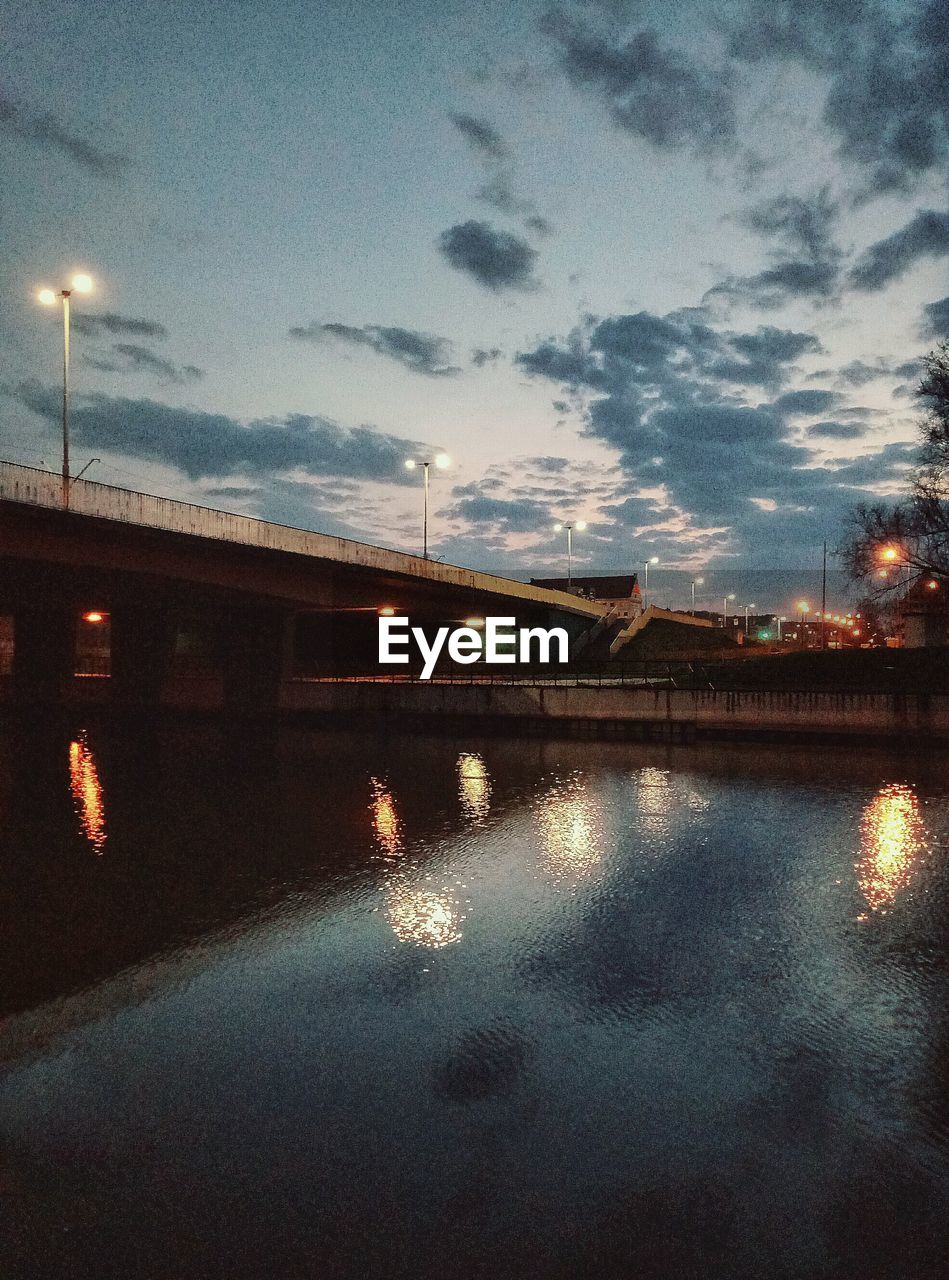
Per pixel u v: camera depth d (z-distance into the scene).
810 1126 6.82
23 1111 7.17
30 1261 5.39
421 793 23.52
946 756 30.81
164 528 32.53
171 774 27.16
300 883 14.40
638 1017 8.95
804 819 19.59
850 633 108.31
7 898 13.60
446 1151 6.50
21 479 27.39
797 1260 5.32
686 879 14.48
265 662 47.06
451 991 9.70
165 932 11.93
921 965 10.41
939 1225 5.64
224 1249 5.48
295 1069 7.86
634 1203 5.87
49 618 49.97
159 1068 7.91
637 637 85.50
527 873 14.95
